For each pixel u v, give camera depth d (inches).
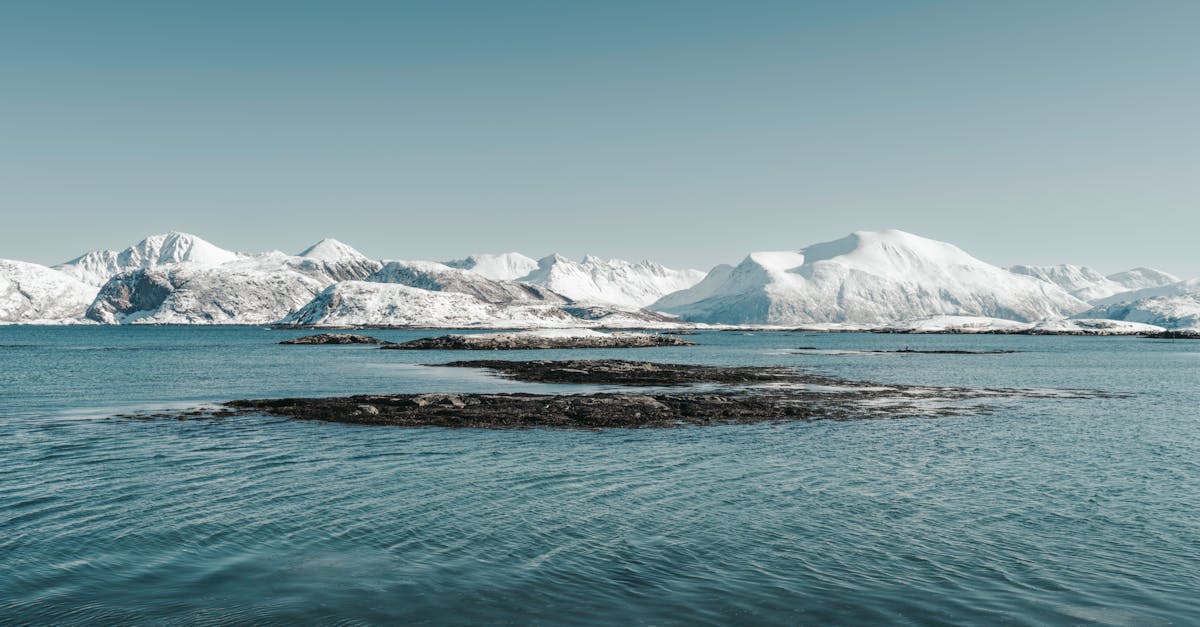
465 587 596.7
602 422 1533.0
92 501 856.3
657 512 823.1
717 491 926.4
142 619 535.8
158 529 745.0
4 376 2942.9
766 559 665.0
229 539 715.4
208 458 1131.3
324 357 4741.6
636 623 529.7
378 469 1054.4
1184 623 534.6
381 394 2144.4
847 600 572.4
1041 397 2199.8
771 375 3021.7
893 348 6722.4
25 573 621.0
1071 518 799.7
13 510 812.6
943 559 665.6
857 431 1454.2
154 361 4165.8
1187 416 1736.0
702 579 615.2
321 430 1425.9
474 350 5964.6
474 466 1079.0
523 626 525.7
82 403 1951.3
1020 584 606.2
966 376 3198.8
